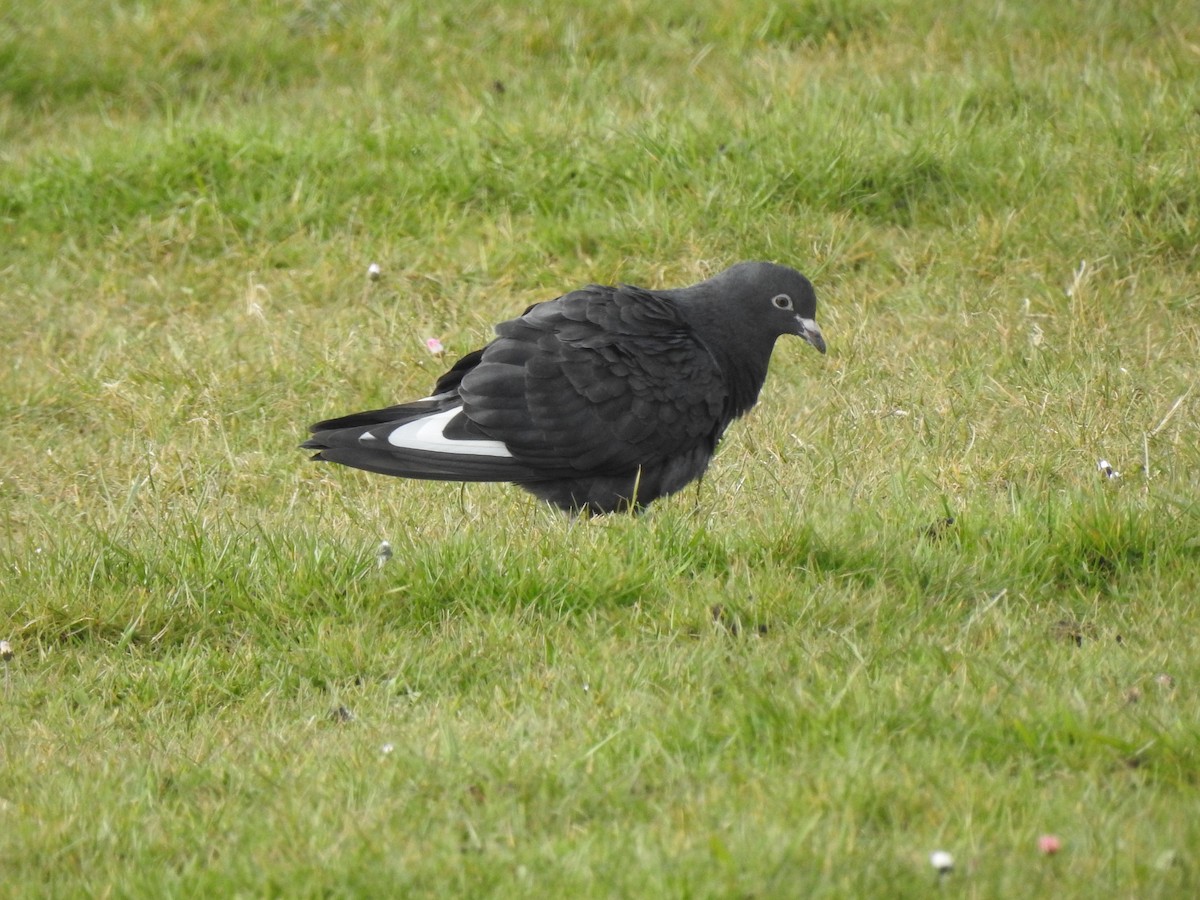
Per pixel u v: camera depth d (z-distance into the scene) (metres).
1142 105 15.14
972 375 12.16
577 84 17.23
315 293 14.69
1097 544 9.05
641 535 9.45
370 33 18.78
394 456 9.98
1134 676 7.66
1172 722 7.08
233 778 7.48
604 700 7.78
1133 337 12.66
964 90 15.95
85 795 7.34
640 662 8.07
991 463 10.48
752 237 14.49
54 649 9.13
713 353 10.61
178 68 18.81
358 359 13.30
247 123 16.55
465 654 8.59
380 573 9.42
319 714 8.20
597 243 14.87
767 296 10.70
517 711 7.83
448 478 9.98
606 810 6.81
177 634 9.25
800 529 9.24
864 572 9.02
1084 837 6.23
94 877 6.65
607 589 9.01
